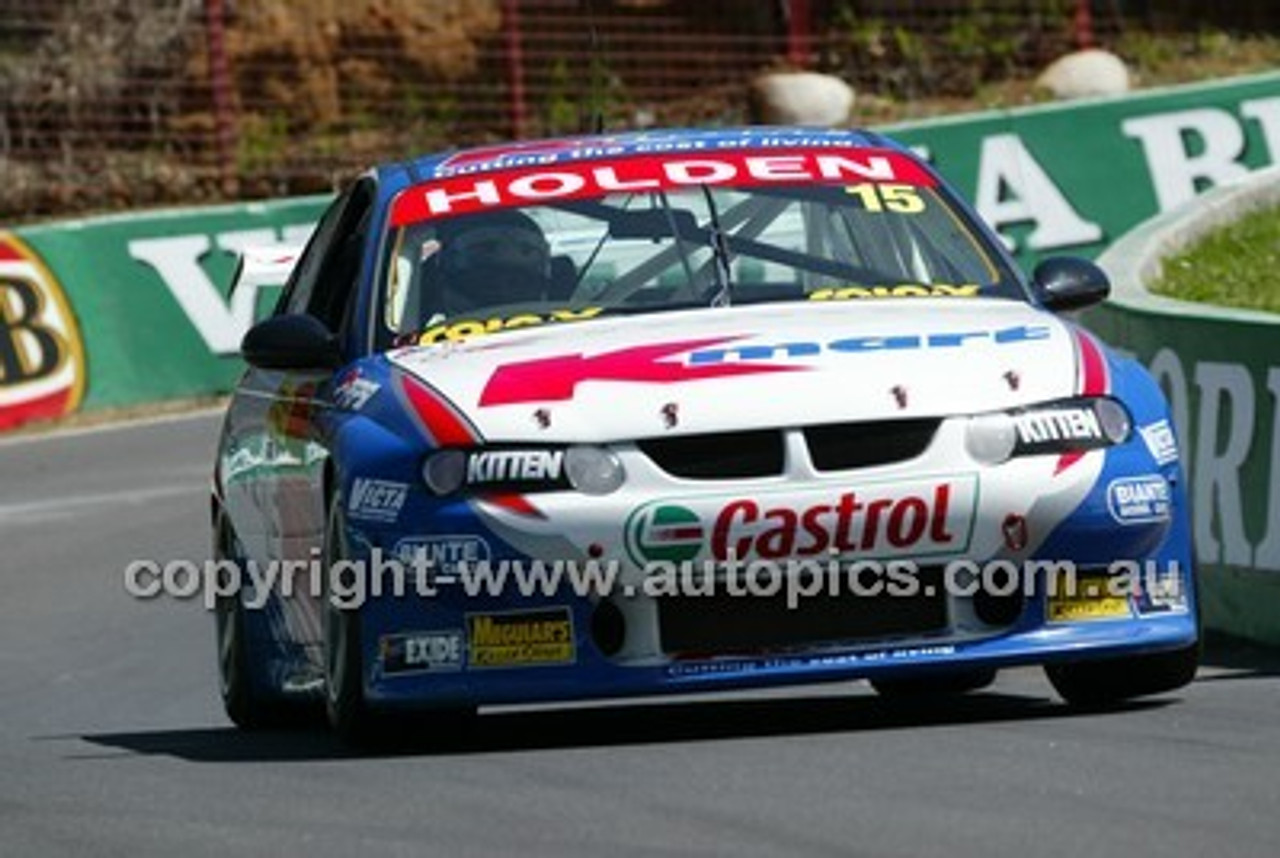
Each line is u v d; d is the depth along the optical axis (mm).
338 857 18688
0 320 71312
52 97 91875
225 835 19953
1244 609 31750
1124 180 81875
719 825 18844
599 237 26641
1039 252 81438
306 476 25812
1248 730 22500
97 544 48906
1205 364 32594
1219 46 98875
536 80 94750
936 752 21641
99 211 89750
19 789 23672
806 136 28500
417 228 26984
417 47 94562
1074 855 17219
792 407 23094
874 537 22828
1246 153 82500
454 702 23156
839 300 25984
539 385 23688
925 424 23188
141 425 69750
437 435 23391
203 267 74375
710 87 94688
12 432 70750
